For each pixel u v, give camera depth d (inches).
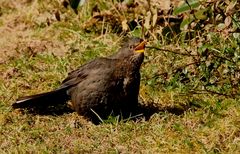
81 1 553.3
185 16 540.1
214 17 499.8
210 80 480.7
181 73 485.7
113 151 410.9
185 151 410.9
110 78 427.2
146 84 487.2
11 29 595.2
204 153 406.9
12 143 424.5
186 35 527.2
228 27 486.6
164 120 442.6
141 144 418.6
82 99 434.9
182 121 441.7
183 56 508.1
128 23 565.9
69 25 589.0
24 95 484.7
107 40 562.9
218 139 418.6
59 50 551.8
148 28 534.6
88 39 564.7
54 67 522.6
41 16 606.9
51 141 424.5
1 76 510.6
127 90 428.8
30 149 416.2
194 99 468.4
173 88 481.4
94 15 578.9
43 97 451.8
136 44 427.5
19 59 534.6
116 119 435.2
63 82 455.5
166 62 507.2
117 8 573.9
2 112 458.9
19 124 444.8
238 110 450.0
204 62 482.9
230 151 409.4
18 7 631.2
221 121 439.2
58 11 588.7
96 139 424.2
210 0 499.2
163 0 546.6
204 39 502.0
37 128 439.5
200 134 426.0
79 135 430.0
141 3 561.3
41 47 554.9
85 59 532.7
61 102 460.8
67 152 412.2
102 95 429.1
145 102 468.1
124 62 427.5
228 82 476.4
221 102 461.7
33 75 509.7
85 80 435.5
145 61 514.0
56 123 445.1
